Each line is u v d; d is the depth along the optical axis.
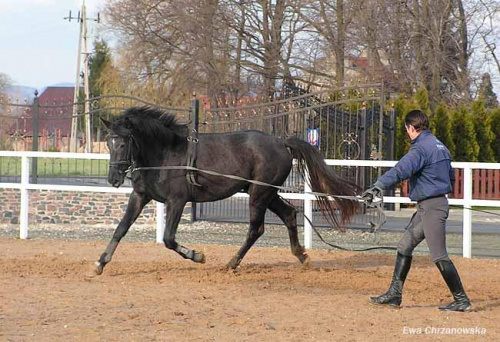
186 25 35.75
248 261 12.50
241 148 11.22
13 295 9.16
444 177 8.48
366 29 35.69
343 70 36.78
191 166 10.83
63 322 7.73
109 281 10.27
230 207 21.78
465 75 35.50
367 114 21.50
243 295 9.34
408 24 35.47
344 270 11.59
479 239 16.66
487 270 12.09
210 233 16.38
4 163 30.30
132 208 10.85
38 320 7.82
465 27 35.69
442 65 35.06
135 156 10.58
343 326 7.71
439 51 34.16
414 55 35.53
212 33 36.38
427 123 8.66
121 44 37.62
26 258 12.39
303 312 8.36
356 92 22.47
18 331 7.34
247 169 11.21
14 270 11.02
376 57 35.69
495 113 29.73
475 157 28.34
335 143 19.17
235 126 19.23
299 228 17.25
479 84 36.06
